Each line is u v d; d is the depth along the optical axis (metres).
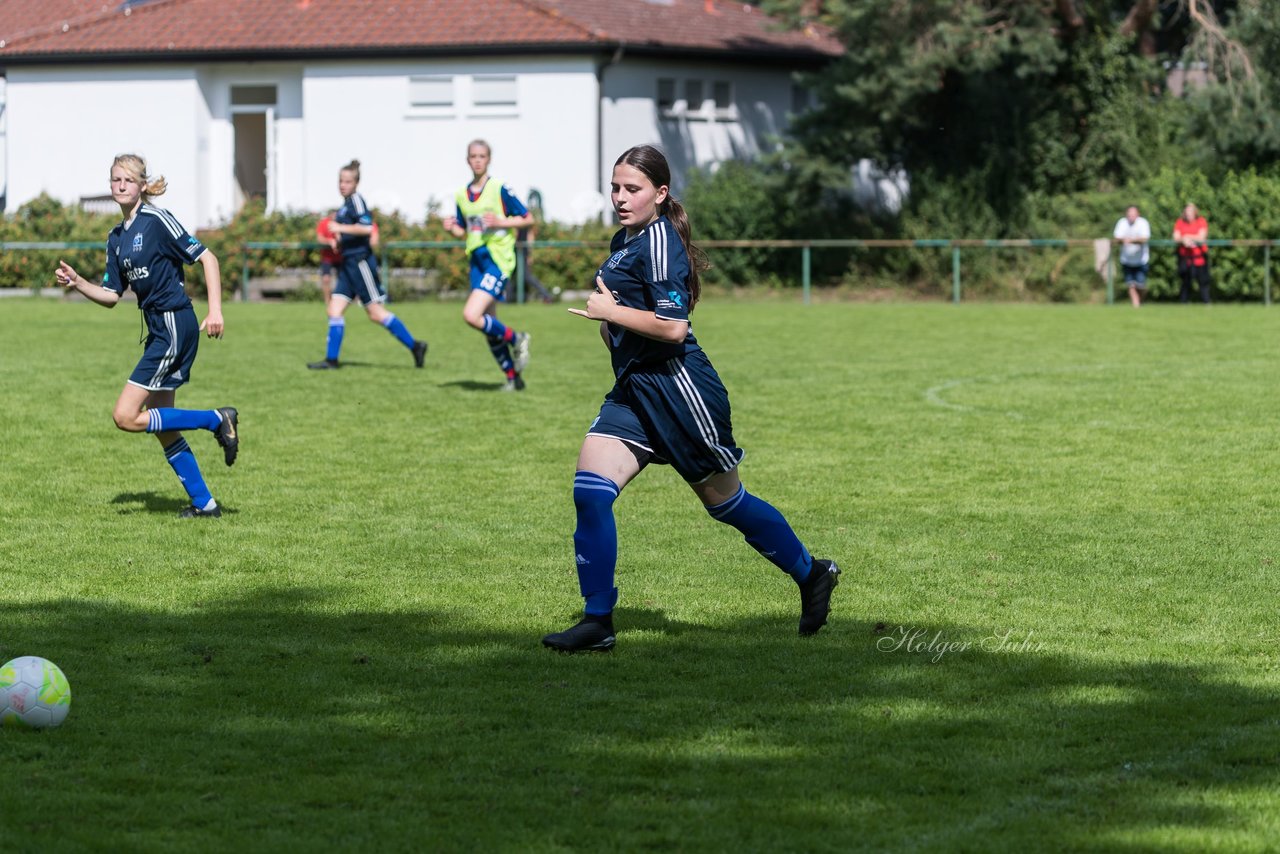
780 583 13.84
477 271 27.56
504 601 13.19
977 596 13.37
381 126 65.44
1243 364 32.91
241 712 10.15
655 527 16.22
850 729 9.81
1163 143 63.53
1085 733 9.74
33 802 8.55
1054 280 57.88
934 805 8.52
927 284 61.16
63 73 68.38
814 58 71.88
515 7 64.94
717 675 11.02
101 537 15.77
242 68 67.50
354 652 11.62
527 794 8.67
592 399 26.77
